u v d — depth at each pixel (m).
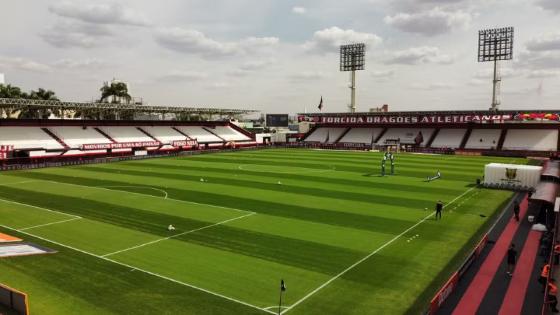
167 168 67.69
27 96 109.44
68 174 59.97
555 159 79.50
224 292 20.11
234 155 93.19
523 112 98.38
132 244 27.23
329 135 128.88
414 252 26.31
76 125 94.75
